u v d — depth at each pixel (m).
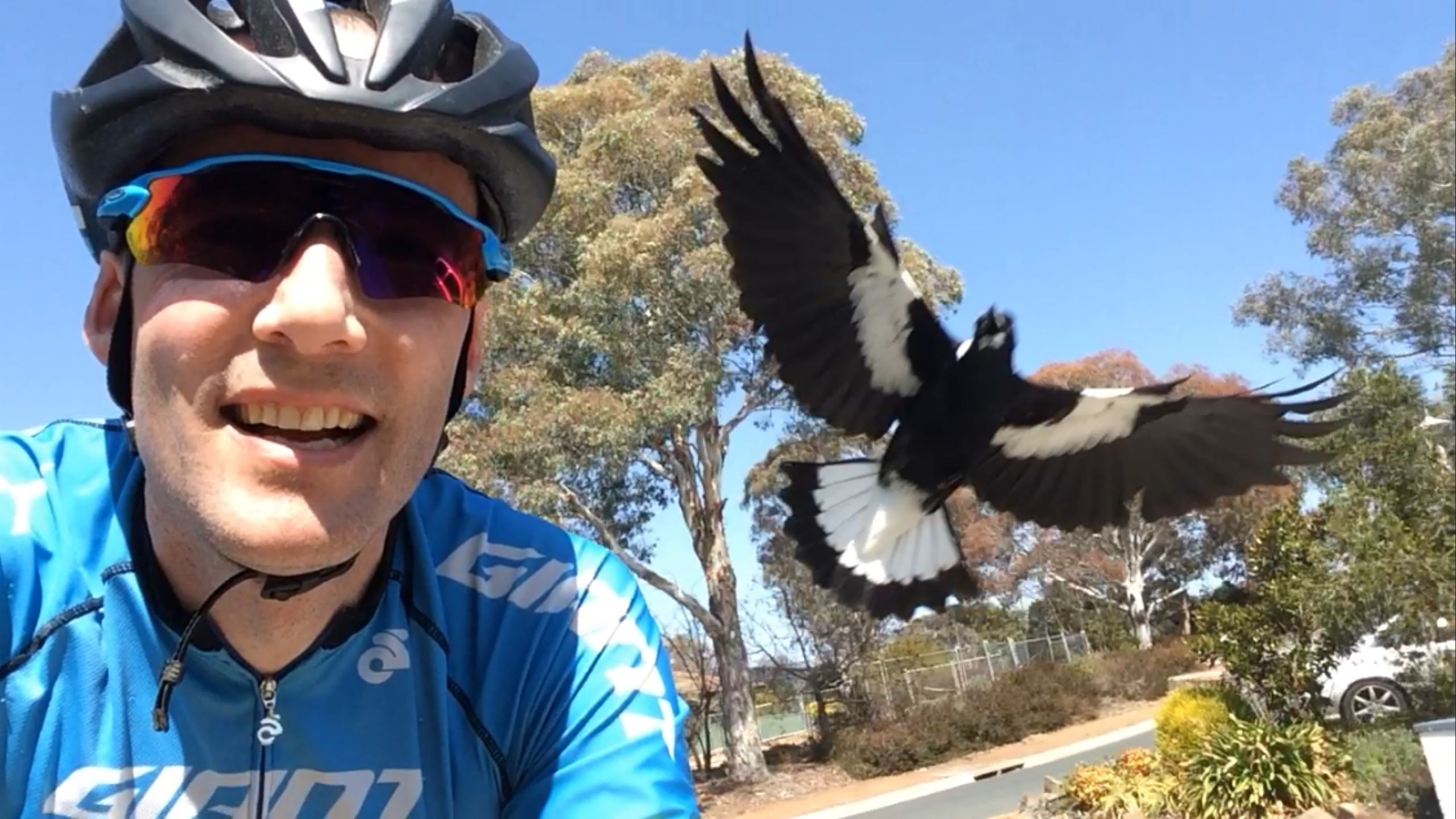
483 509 0.60
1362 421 4.66
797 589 8.70
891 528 1.46
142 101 0.44
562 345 6.66
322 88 0.43
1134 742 7.29
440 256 0.46
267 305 0.41
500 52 0.52
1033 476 1.47
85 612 0.46
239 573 0.44
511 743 0.53
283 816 0.47
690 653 8.40
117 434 0.53
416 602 0.52
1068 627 15.42
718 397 6.82
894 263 1.29
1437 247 7.99
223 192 0.42
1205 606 5.01
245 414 0.42
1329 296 8.73
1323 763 3.90
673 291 6.50
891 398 1.37
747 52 1.12
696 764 8.38
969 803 5.62
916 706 8.77
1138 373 11.70
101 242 0.50
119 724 0.45
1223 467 1.44
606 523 7.57
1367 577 4.28
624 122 6.94
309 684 0.48
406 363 0.44
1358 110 8.64
